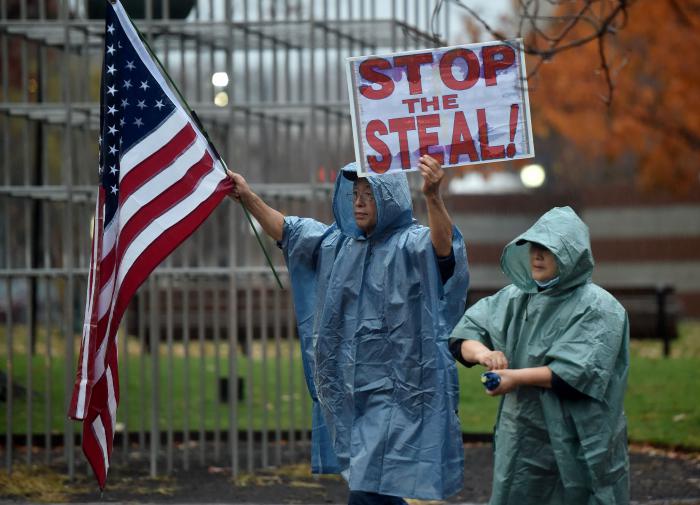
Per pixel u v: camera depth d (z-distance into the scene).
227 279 43.03
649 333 53.03
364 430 22.06
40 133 39.41
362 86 22.30
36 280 48.12
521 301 20.69
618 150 70.06
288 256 23.92
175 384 42.75
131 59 25.08
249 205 24.47
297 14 39.97
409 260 22.05
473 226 80.06
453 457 21.80
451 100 22.31
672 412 38.94
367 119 22.28
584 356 19.70
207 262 43.91
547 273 20.17
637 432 36.09
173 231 24.58
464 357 20.73
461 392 41.78
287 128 38.09
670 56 65.44
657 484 30.34
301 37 34.91
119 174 24.92
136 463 33.22
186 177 24.72
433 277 21.77
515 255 20.67
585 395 19.91
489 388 19.59
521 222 79.94
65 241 33.41
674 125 68.44
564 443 19.95
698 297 83.06
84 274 32.06
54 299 68.12
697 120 67.12
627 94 66.75
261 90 34.16
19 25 32.28
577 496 20.17
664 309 52.84
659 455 34.09
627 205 84.19
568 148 100.88
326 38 33.50
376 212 22.19
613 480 20.19
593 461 19.89
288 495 29.58
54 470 32.25
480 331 20.95
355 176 22.73
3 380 39.44
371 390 22.16
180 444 36.09
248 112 33.12
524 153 22.30
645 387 43.19
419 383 21.80
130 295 24.58
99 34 33.88
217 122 37.00
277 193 34.06
